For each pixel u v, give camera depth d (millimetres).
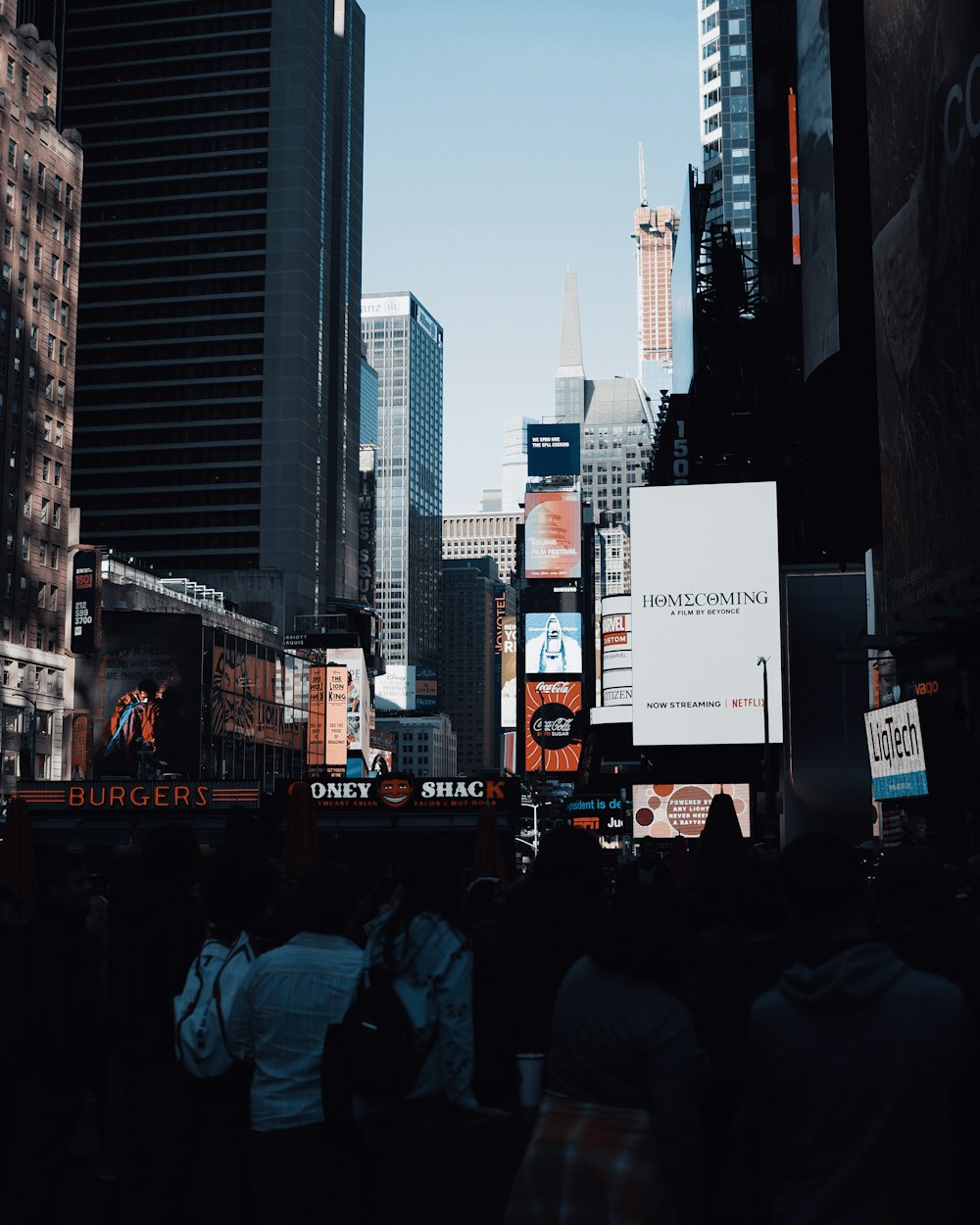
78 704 155000
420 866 7027
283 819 45906
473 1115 6914
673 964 5812
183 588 184625
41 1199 9641
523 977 7391
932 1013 4734
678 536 69812
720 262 91438
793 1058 4812
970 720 35438
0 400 131000
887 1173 4656
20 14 152000
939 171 32938
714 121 167125
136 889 9047
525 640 187375
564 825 7910
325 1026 7203
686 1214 5477
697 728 68562
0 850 21734
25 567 134250
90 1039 9703
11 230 134625
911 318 35375
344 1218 7180
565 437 194250
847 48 51719
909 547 35688
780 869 5172
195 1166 8812
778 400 78688
